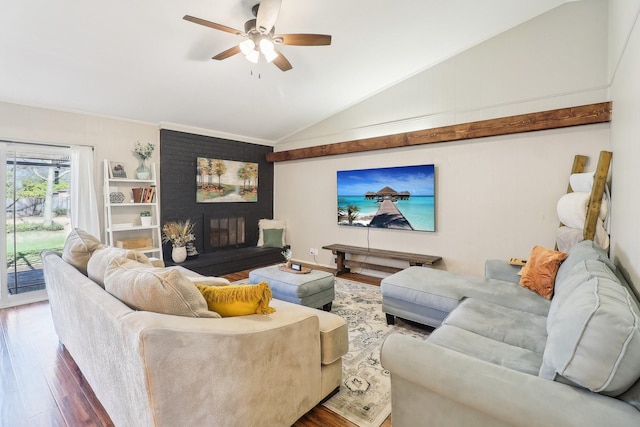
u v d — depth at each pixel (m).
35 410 1.81
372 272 4.84
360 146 4.68
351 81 4.21
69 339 2.07
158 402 1.14
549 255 2.41
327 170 5.32
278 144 6.05
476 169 3.82
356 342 2.59
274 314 1.58
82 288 1.68
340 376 1.92
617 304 1.06
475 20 3.29
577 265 1.84
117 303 1.41
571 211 2.80
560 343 1.06
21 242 3.63
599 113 2.97
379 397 1.90
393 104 4.45
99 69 3.17
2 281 3.50
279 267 3.51
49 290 2.51
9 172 3.54
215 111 4.51
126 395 1.33
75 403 1.87
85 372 1.85
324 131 5.28
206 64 3.36
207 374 1.25
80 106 3.83
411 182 4.30
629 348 0.92
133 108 4.06
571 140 3.22
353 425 1.68
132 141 4.39
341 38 3.29
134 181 4.32
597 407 0.91
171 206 4.73
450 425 1.20
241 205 5.67
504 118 3.50
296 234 5.82
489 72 3.66
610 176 2.67
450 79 3.95
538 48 3.36
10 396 1.94
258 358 1.40
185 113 4.43
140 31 2.74
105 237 4.15
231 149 5.49
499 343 1.65
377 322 3.00
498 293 2.38
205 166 5.12
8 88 3.27
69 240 2.32
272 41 2.55
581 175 2.87
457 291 2.49
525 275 2.48
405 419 1.32
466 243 3.93
